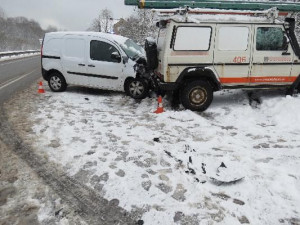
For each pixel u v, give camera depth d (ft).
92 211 12.16
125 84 29.71
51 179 14.37
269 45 24.23
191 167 15.26
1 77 46.75
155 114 24.36
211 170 15.03
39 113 24.61
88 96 30.91
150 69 26.89
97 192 13.38
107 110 25.79
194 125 21.80
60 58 31.81
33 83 40.42
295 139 18.92
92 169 15.17
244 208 12.18
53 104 27.61
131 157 16.42
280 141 18.69
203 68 23.70
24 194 13.21
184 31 23.21
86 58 30.66
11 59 88.53
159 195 13.06
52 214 11.97
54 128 20.89
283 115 22.52
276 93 27.22
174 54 23.47
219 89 24.52
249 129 20.95
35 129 20.74
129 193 13.24
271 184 13.71
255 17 23.79
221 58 23.84
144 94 29.19
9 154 16.92
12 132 20.24
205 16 23.31
